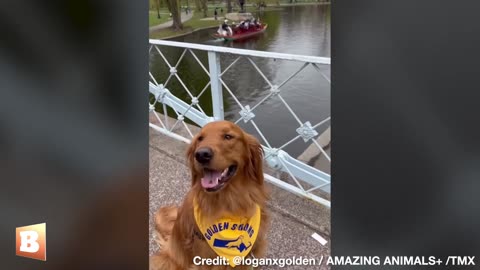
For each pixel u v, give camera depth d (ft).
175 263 6.54
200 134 5.93
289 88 8.54
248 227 6.16
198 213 6.06
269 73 8.80
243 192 6.14
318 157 8.81
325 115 8.37
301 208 7.88
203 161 5.43
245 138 6.12
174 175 9.32
